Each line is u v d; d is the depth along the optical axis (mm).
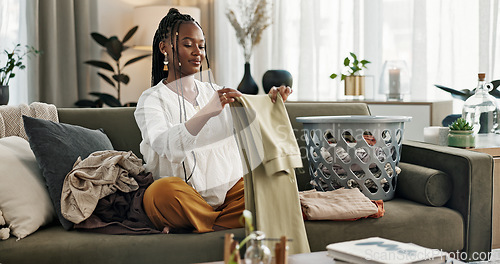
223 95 1686
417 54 3480
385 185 2066
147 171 1891
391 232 1810
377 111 3100
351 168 2021
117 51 3943
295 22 4125
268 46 4219
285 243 1091
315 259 1251
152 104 1876
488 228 1975
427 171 2002
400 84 3227
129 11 4406
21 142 1889
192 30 1927
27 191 1704
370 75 3688
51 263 1533
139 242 1597
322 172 2066
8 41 3682
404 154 2285
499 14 3107
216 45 4406
